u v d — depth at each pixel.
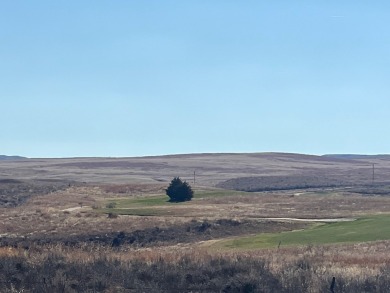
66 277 29.55
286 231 68.75
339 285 28.34
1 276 29.44
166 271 30.69
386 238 53.53
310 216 82.12
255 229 71.88
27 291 27.94
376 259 37.75
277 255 41.19
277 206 96.31
